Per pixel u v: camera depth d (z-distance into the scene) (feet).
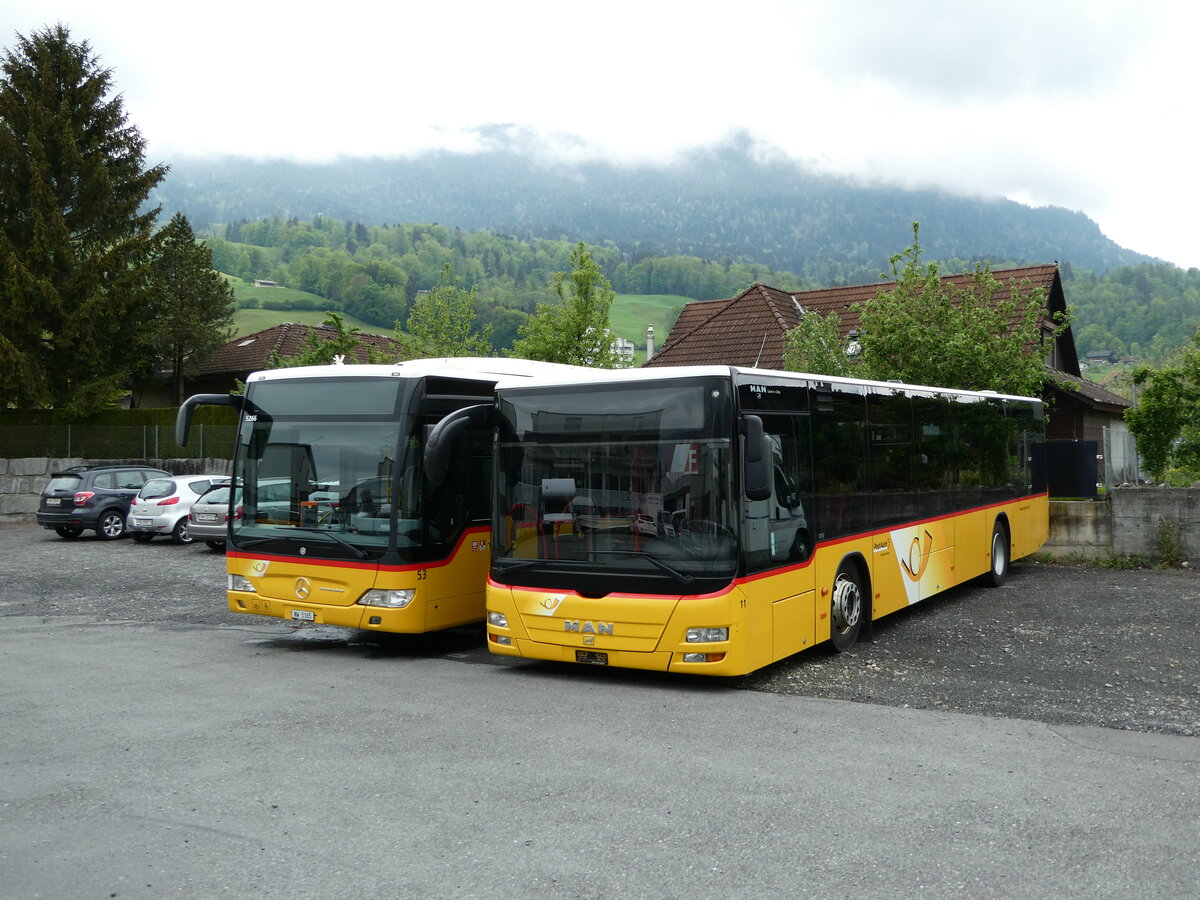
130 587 56.54
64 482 87.40
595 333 94.27
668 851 17.66
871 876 16.62
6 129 117.39
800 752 23.80
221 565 67.00
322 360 112.06
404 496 35.32
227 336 175.32
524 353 94.48
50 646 38.68
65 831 18.52
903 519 41.37
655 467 30.32
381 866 16.98
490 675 33.12
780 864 17.11
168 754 23.45
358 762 22.89
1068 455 66.64
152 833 18.44
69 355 118.32
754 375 31.24
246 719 26.86
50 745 24.22
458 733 25.45
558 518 31.63
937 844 17.99
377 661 35.81
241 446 38.34
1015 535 54.80
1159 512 59.11
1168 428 66.18
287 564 36.73
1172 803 20.22
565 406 31.86
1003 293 86.48
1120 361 522.06
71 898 15.71
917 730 25.86
